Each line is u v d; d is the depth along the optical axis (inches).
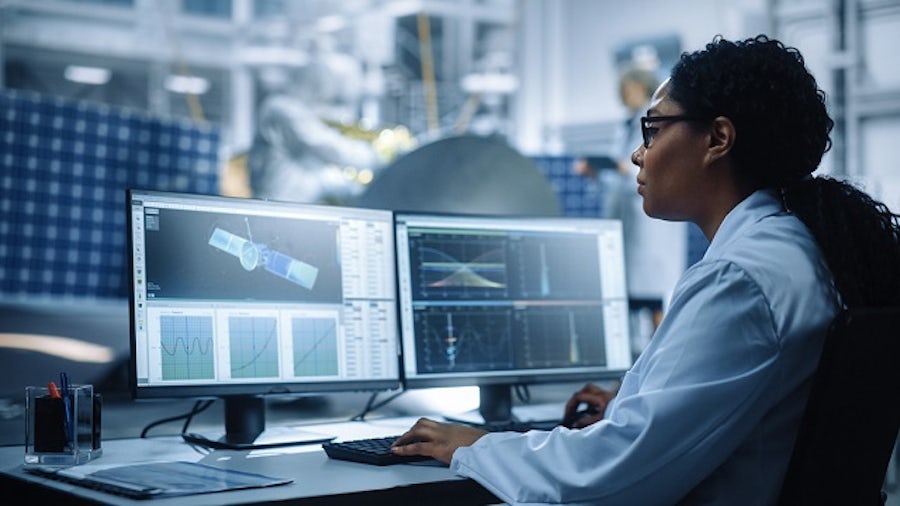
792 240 50.3
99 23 214.5
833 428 46.9
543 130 240.1
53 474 51.9
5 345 88.7
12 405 76.3
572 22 240.1
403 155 89.6
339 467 54.9
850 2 187.8
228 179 181.5
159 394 60.7
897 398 51.8
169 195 62.4
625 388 52.8
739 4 206.8
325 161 177.2
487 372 75.2
